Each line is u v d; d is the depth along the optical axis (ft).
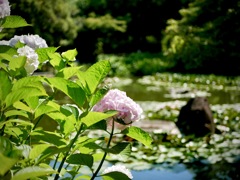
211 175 18.11
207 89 53.88
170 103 40.68
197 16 70.59
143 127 26.58
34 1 58.44
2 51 5.97
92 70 5.13
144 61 79.25
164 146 22.57
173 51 76.28
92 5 98.89
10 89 4.73
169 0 99.96
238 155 21.31
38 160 4.83
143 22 100.89
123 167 6.32
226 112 33.22
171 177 17.83
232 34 68.08
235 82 60.23
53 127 27.43
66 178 5.87
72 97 5.16
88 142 5.35
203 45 70.95
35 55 6.07
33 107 5.75
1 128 5.48
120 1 100.17
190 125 26.84
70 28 68.64
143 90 52.90
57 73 5.99
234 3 67.15
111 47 96.02
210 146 23.08
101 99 5.48
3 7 6.10
